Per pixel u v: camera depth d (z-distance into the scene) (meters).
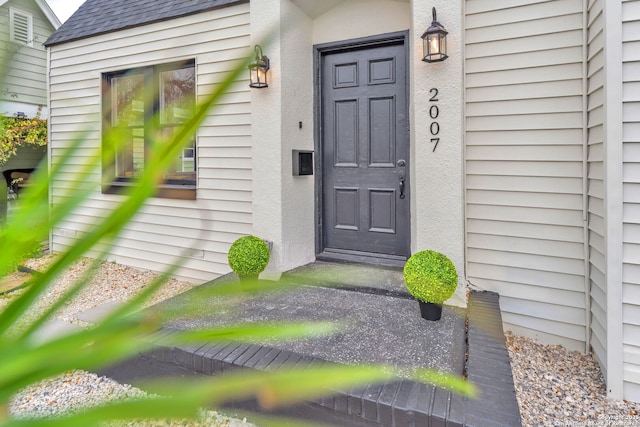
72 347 0.52
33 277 0.58
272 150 3.45
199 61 4.34
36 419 0.47
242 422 1.94
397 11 3.41
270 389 0.52
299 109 3.63
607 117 2.14
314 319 2.55
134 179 0.61
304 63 3.68
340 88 3.75
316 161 3.83
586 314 2.70
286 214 3.49
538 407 2.13
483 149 3.00
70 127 5.36
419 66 2.84
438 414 1.55
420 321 2.53
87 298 3.88
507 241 2.96
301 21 3.61
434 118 2.80
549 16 2.74
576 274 2.74
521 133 2.87
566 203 2.75
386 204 3.61
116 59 4.95
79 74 5.30
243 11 4.07
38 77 5.55
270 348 2.16
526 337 2.92
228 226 4.35
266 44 0.66
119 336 0.56
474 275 3.08
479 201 3.03
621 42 2.08
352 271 3.42
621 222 2.13
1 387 0.48
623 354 2.16
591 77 2.54
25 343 0.53
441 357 2.06
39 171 0.61
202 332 0.60
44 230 0.58
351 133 3.73
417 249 2.89
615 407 2.12
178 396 0.50
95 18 5.37
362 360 2.03
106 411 0.47
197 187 4.52
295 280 3.00
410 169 3.36
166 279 0.69
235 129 4.23
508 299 2.98
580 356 2.67
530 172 2.86
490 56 2.93
